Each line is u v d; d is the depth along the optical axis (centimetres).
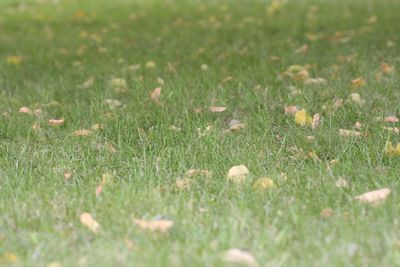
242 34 955
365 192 386
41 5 1431
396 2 1241
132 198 384
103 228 351
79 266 309
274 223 346
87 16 1234
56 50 894
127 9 1321
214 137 483
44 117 571
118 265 309
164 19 1162
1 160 463
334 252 314
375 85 619
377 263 305
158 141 496
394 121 516
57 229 351
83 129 535
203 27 1046
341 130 492
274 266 303
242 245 325
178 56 811
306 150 468
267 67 717
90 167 449
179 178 418
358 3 1258
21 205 381
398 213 354
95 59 815
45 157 466
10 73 751
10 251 329
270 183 396
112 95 639
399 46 798
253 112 554
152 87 655
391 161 437
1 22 1194
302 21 1062
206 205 375
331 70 689
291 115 547
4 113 588
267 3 1327
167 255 314
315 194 384
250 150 462
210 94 615
